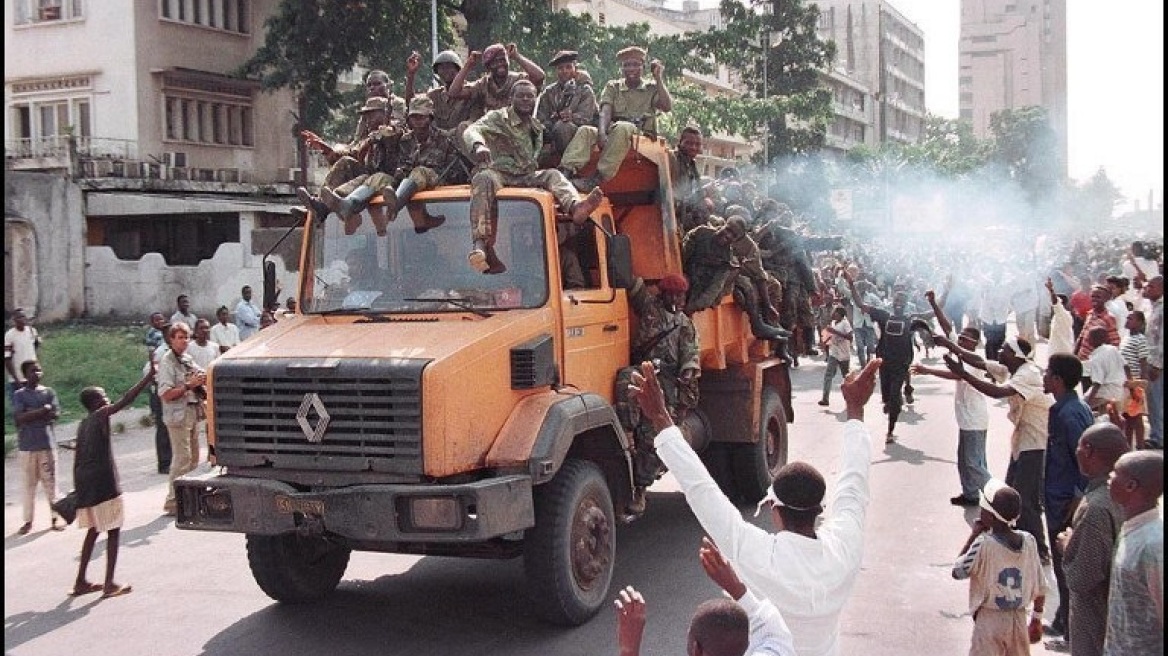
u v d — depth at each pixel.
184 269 27.20
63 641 7.13
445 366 6.51
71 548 9.64
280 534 6.85
